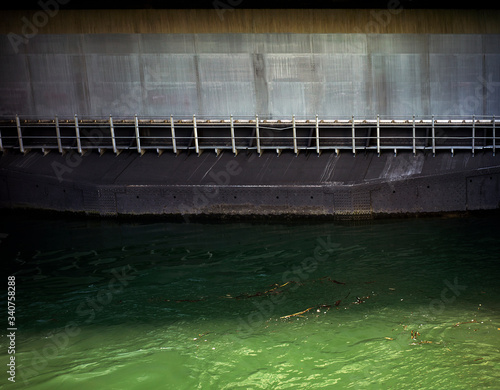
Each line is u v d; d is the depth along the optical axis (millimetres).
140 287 15586
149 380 10773
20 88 25562
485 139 20984
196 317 13523
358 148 22188
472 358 10844
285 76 23922
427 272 15516
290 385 10383
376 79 23422
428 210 20375
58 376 11008
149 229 21094
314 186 20672
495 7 22172
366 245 17984
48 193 23156
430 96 23312
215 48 24047
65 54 24984
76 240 20078
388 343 11695
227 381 10648
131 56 24594
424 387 10016
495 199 20109
